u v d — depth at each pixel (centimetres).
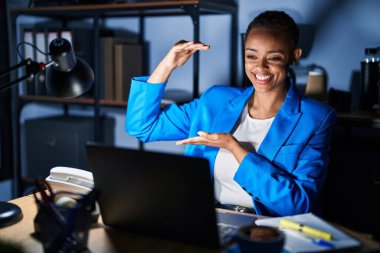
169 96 274
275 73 159
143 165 108
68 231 102
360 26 233
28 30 274
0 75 132
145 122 182
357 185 207
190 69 271
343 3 235
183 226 110
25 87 287
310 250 102
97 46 256
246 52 162
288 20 159
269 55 157
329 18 238
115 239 116
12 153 298
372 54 220
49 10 262
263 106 167
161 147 283
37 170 284
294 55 164
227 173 165
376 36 230
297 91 169
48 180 145
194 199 105
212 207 104
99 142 262
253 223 123
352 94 238
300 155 158
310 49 243
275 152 158
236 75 259
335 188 211
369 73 220
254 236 98
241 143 166
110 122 295
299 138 159
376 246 107
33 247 112
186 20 269
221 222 124
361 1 231
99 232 121
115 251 109
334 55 239
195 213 107
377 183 203
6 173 296
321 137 160
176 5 228
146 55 282
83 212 105
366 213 206
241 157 147
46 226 103
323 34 240
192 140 151
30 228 124
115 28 289
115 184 115
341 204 211
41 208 103
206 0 248
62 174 144
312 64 244
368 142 227
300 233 111
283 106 163
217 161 167
